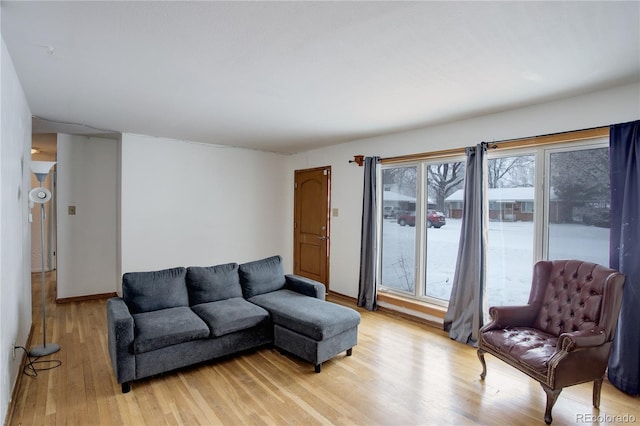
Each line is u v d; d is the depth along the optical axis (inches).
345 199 197.9
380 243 183.8
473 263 135.0
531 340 98.3
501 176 135.6
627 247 97.2
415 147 161.2
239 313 120.3
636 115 99.0
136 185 179.5
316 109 129.2
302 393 98.7
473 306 133.8
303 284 146.7
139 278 120.4
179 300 125.6
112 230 194.1
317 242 218.7
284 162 240.5
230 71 93.8
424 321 157.5
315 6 63.0
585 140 111.2
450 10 64.1
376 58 85.0
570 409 91.6
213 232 207.5
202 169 202.2
